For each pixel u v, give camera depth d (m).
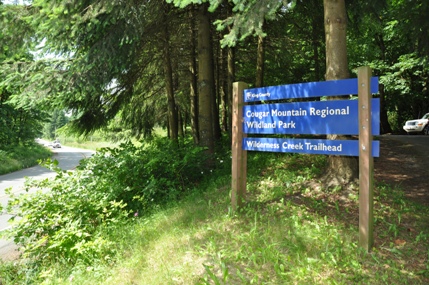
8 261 5.53
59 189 5.91
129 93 10.58
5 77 7.44
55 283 3.96
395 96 23.38
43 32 6.89
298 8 9.79
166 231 4.58
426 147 10.30
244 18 4.91
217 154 9.47
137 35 7.28
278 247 3.67
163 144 8.24
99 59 7.07
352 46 15.17
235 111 4.93
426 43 9.55
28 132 29.94
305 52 12.56
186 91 16.00
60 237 4.70
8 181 15.06
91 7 6.61
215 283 3.04
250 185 6.01
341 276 3.16
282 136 10.12
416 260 3.46
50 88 7.12
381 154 9.30
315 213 4.51
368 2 7.03
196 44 12.73
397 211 4.55
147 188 6.33
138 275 3.58
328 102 4.03
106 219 5.33
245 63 13.91
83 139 10.90
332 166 5.39
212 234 4.14
